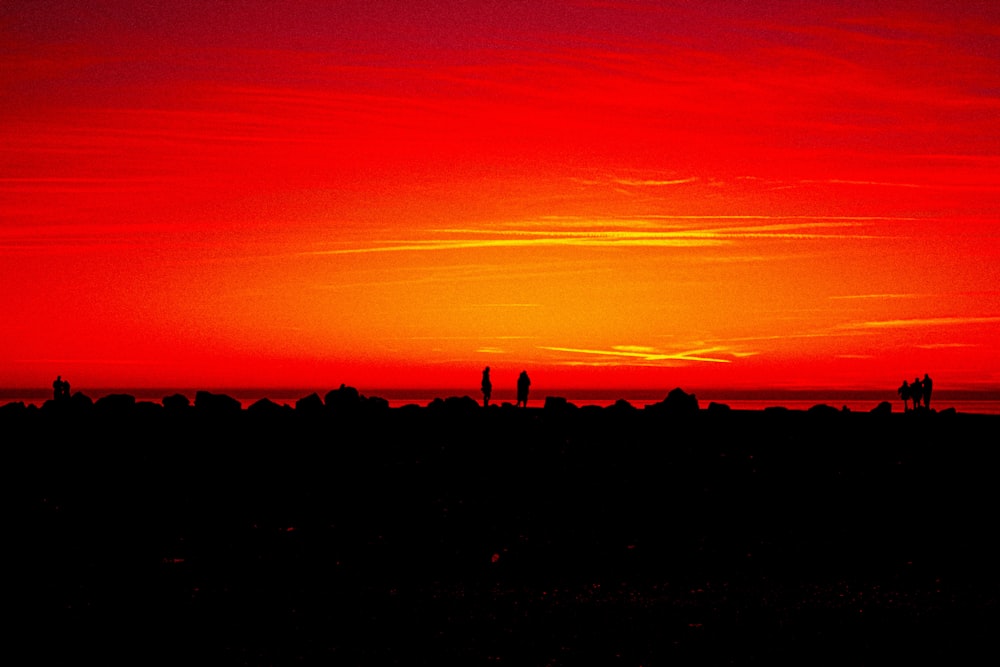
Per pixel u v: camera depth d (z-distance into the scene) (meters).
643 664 70.38
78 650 74.31
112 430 173.88
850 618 81.75
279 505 129.88
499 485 139.75
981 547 108.88
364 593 90.31
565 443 166.50
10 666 71.06
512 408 191.88
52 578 95.94
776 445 167.50
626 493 134.88
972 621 80.88
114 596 89.25
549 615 82.75
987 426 184.50
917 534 114.75
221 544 110.44
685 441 170.00
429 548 108.62
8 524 119.06
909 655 72.56
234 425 177.88
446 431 175.12
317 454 160.00
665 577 96.31
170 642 75.81
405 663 70.75
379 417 182.88
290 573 98.00
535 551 106.88
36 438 167.88
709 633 77.56
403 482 142.12
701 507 127.62
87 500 132.62
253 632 78.38
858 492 135.62
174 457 158.38
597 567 100.44
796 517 122.94
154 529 117.31
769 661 71.12
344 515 124.44
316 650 73.62
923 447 166.38
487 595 89.50
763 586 92.81
